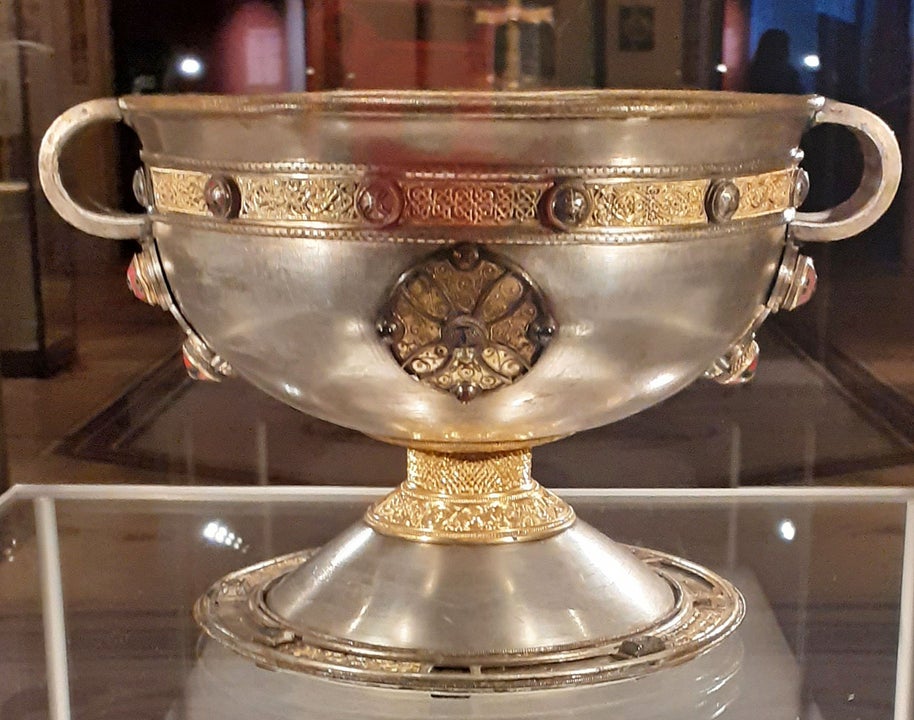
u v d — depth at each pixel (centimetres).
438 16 119
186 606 101
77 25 121
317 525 121
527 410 81
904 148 123
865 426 130
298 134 72
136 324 129
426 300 74
